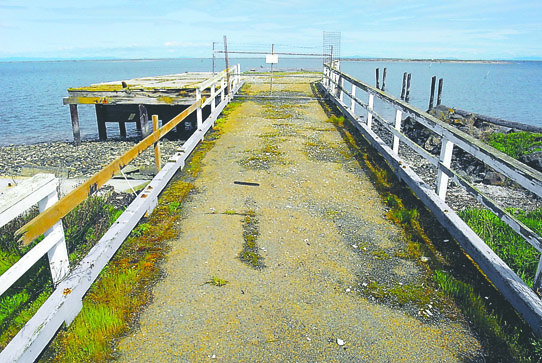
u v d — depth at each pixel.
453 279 3.88
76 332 3.12
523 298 3.22
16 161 13.16
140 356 2.98
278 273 4.05
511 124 15.48
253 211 5.47
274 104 14.05
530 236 3.17
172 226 5.00
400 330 3.28
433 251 4.44
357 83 10.24
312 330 3.26
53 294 3.19
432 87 23.88
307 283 3.89
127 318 3.37
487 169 10.43
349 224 5.12
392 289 3.81
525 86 60.69
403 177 6.35
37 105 33.94
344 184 6.50
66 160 13.08
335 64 17.88
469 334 3.22
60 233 3.46
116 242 4.15
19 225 4.81
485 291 3.73
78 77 80.06
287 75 25.70
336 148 8.56
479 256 3.93
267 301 3.61
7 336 3.24
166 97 12.95
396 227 5.03
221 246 4.55
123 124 17.47
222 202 5.75
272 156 7.96
